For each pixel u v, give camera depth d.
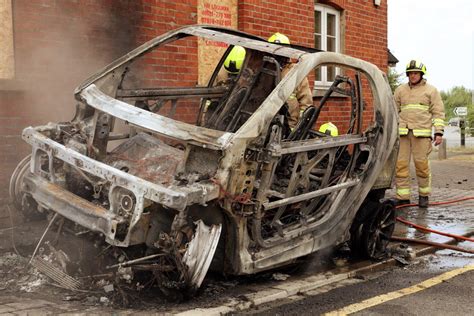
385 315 4.73
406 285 5.66
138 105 6.11
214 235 4.56
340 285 5.63
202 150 4.68
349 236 6.14
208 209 4.77
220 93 6.60
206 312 4.48
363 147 6.07
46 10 6.78
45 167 5.28
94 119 5.30
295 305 4.96
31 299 4.63
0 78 6.41
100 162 4.80
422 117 9.62
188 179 4.58
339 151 6.28
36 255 5.30
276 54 5.39
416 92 9.69
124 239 4.41
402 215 9.02
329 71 11.59
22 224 6.05
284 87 4.98
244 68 6.41
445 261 6.67
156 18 7.99
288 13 10.24
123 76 5.89
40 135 5.27
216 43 8.91
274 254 5.13
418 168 9.67
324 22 11.54
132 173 5.07
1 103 6.45
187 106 8.07
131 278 4.54
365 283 5.71
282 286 5.36
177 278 4.58
